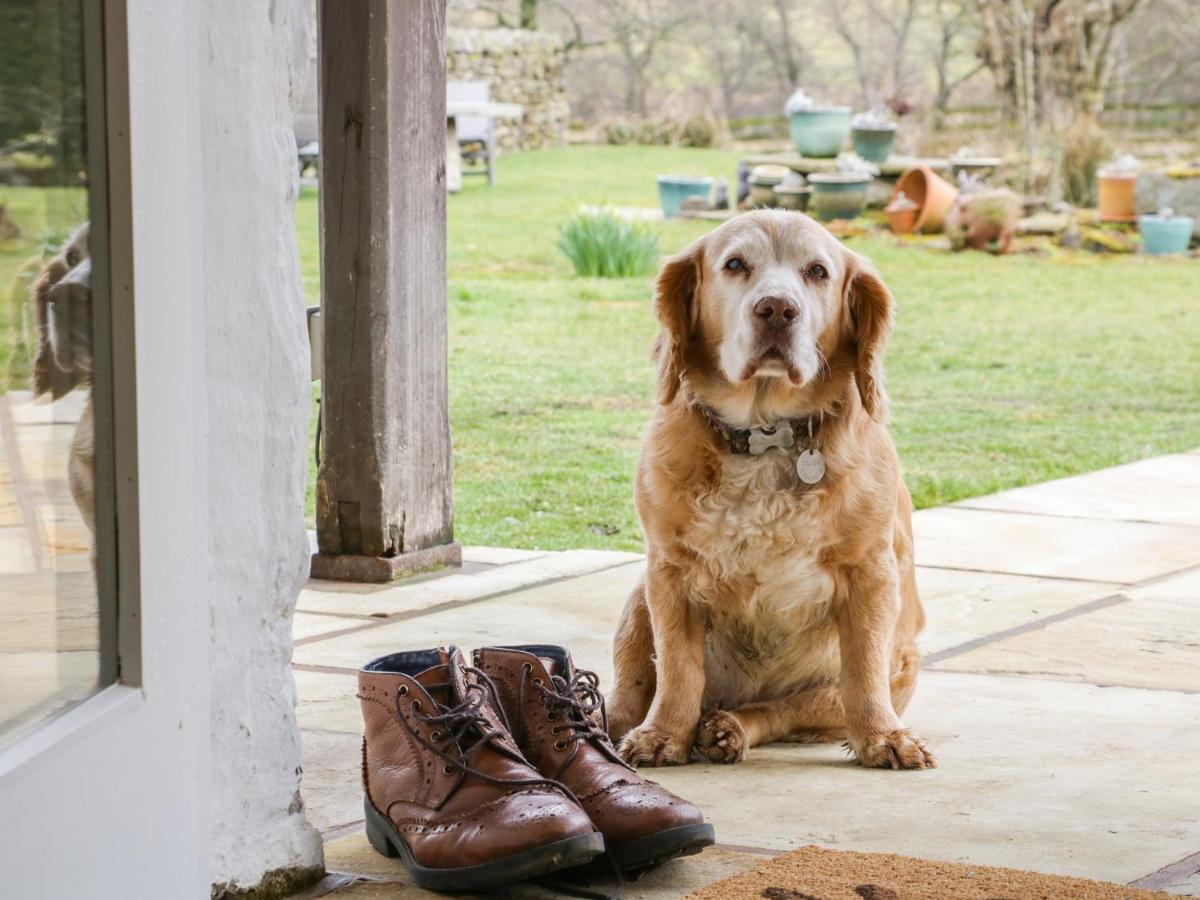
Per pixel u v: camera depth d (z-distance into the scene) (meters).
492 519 6.89
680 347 3.46
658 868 2.62
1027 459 8.39
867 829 2.84
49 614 1.93
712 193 19.50
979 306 14.59
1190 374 11.62
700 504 3.34
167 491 2.10
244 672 2.43
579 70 28.20
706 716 3.44
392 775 2.65
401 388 5.38
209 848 2.33
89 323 1.99
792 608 3.42
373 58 5.12
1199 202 18.33
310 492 7.79
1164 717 3.70
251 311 2.43
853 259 3.49
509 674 2.78
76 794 1.86
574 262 16.27
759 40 26.84
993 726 3.62
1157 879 2.54
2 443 1.86
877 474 3.38
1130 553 5.89
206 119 2.32
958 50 24.42
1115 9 20.25
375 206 5.21
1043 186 20.34
